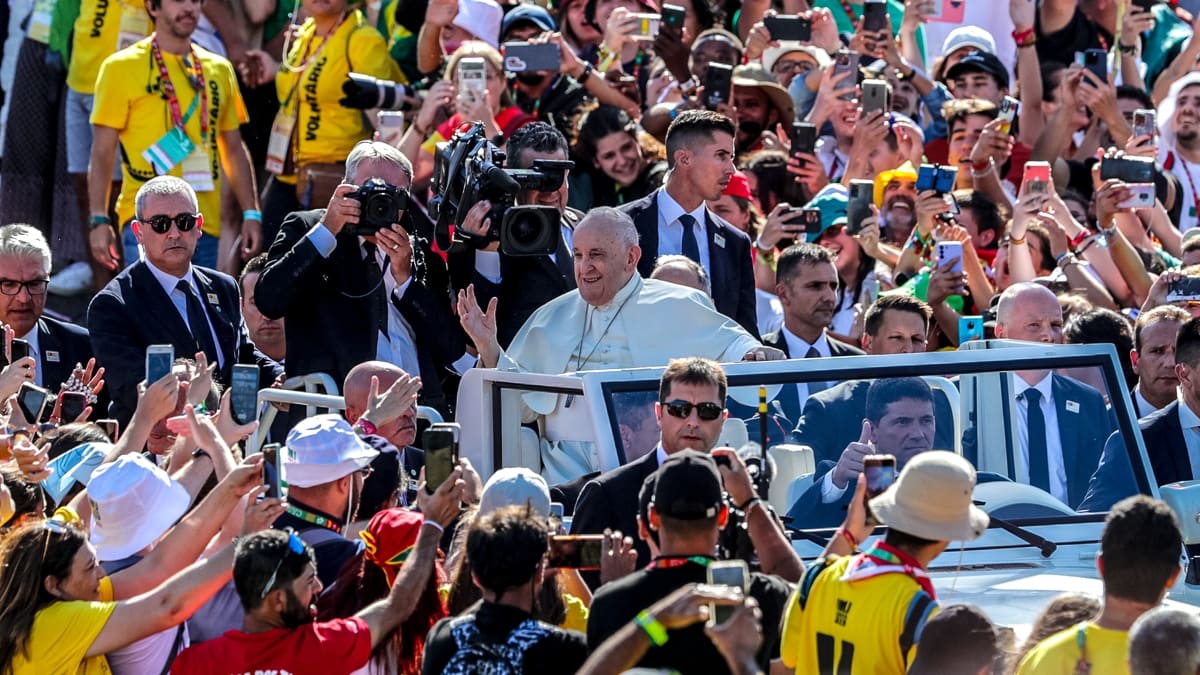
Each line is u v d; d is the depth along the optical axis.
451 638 17.34
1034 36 46.06
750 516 19.23
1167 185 44.12
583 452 24.78
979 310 36.47
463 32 40.47
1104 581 16.95
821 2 48.31
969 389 24.17
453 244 28.59
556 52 38.22
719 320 27.02
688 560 17.41
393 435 24.38
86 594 19.83
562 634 17.30
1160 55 51.09
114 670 20.23
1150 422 27.95
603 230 26.91
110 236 39.84
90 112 42.91
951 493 17.72
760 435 22.50
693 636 16.12
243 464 20.38
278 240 29.75
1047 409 24.42
